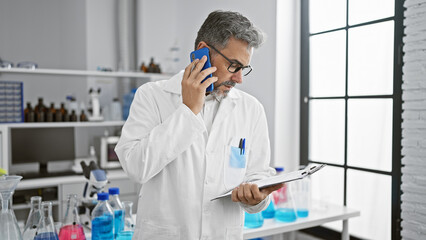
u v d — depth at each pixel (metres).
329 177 2.97
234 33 1.21
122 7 4.06
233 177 1.40
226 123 1.43
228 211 1.39
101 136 4.04
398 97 2.44
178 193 1.31
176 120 1.19
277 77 3.09
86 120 3.73
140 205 1.37
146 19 4.23
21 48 4.02
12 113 3.31
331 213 2.32
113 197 1.76
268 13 3.13
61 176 3.48
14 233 1.24
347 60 2.81
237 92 1.53
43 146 3.67
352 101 2.78
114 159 3.82
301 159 3.19
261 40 1.26
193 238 1.31
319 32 3.03
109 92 4.16
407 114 2.31
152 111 1.35
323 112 3.02
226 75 1.26
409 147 2.30
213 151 1.37
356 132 2.76
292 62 3.16
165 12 4.34
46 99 4.08
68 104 3.78
